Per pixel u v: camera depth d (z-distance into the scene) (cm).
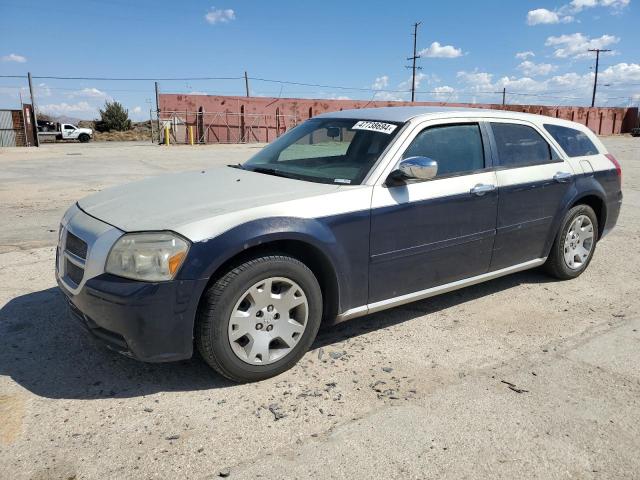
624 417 295
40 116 5866
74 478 239
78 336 380
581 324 422
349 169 382
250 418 287
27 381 321
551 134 496
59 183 1218
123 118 5631
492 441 271
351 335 395
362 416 291
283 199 334
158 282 286
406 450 263
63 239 345
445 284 415
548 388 324
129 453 257
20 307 431
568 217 498
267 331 321
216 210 315
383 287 374
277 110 3838
